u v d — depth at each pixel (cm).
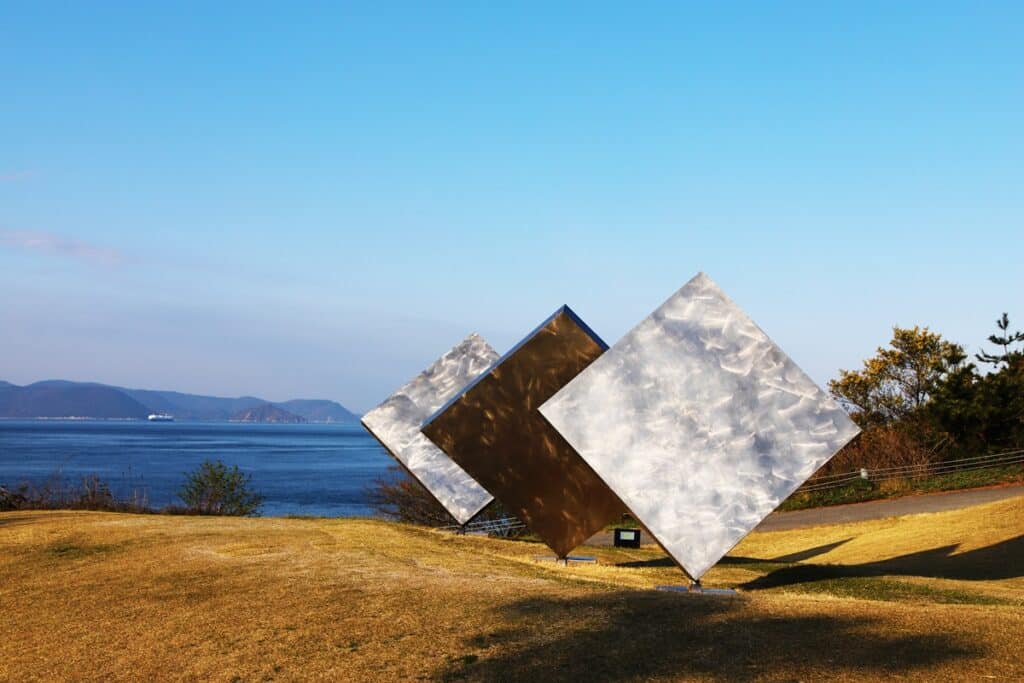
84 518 2142
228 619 1102
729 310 1323
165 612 1163
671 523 1266
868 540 2222
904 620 963
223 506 2881
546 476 1731
